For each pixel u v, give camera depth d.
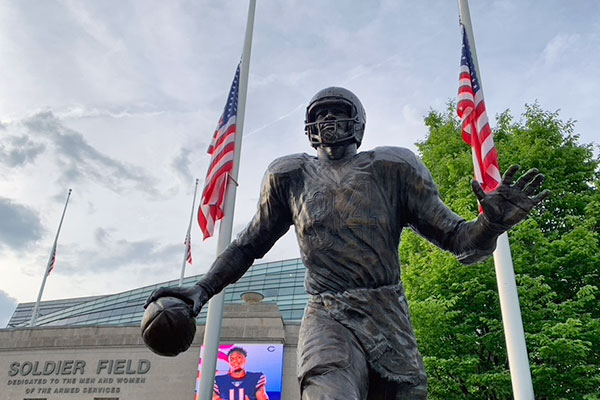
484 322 12.80
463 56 11.50
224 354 22.92
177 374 23.92
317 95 2.77
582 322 12.24
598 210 13.44
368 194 2.54
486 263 13.08
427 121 17.77
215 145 12.30
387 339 2.34
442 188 15.24
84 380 24.55
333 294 2.43
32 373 25.19
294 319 35.16
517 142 15.41
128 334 25.25
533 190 2.12
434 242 2.57
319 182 2.63
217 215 11.45
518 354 9.85
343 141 2.68
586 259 12.86
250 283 40.00
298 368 2.32
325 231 2.52
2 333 26.36
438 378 12.90
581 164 14.83
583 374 12.08
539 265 12.98
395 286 2.49
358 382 2.22
